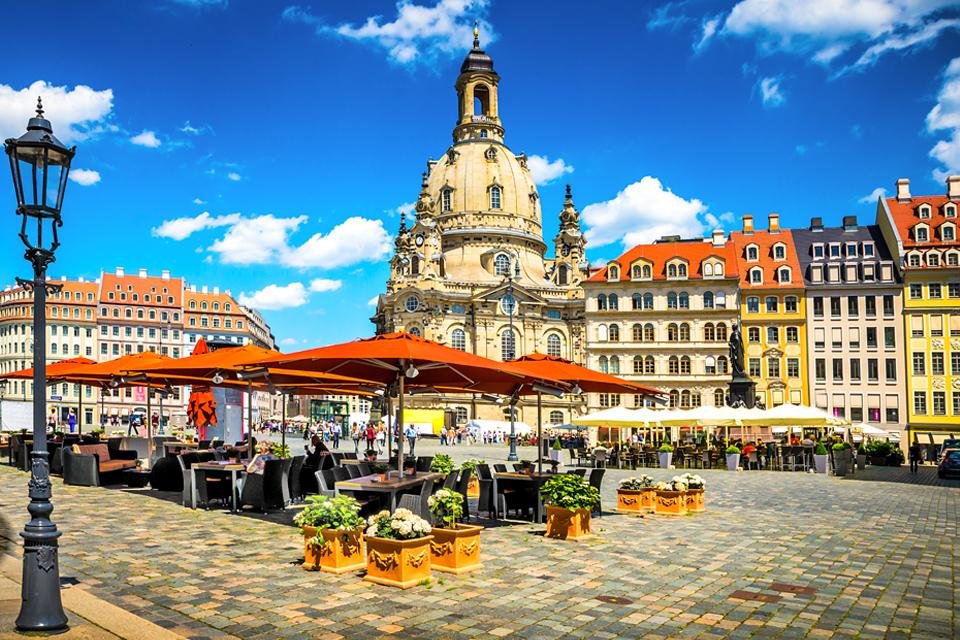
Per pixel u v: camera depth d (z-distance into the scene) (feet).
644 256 348.18
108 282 514.68
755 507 86.33
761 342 329.72
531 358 82.12
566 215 475.31
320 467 85.40
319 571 46.65
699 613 39.93
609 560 52.54
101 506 72.64
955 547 60.90
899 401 311.27
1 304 509.35
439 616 38.14
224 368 74.43
